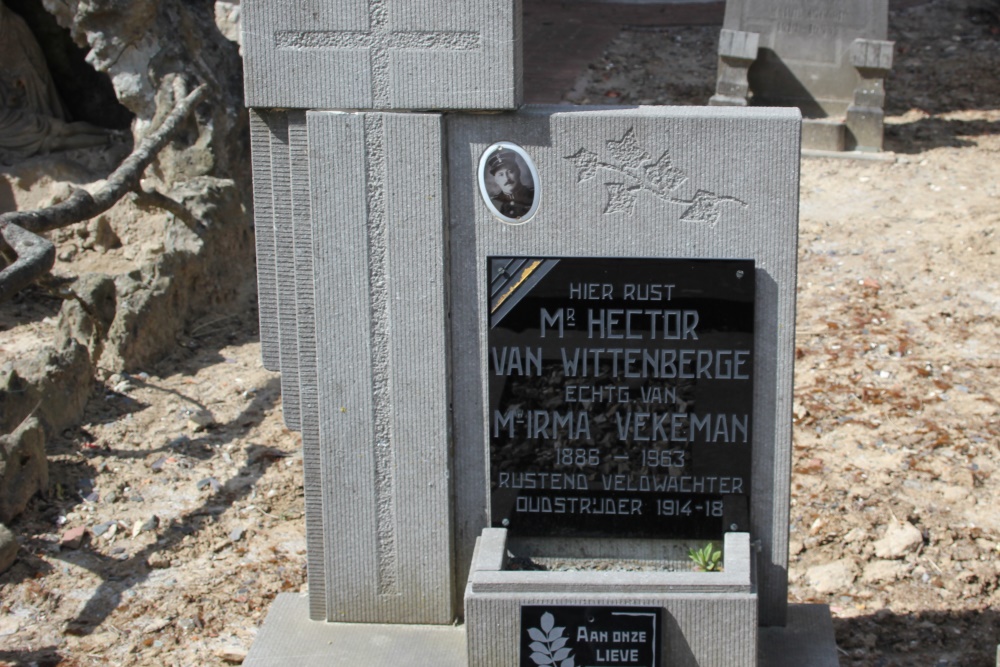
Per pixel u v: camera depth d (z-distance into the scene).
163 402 7.16
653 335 4.41
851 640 5.12
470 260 4.46
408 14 4.20
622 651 4.23
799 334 8.18
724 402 4.43
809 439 6.83
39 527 5.90
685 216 4.31
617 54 15.56
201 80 9.27
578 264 4.39
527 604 4.23
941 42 15.95
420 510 4.69
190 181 8.87
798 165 4.21
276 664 4.58
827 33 12.01
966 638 5.13
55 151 10.01
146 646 5.07
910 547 5.73
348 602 4.83
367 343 4.54
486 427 4.61
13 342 8.00
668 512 4.55
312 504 4.79
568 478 4.57
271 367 4.87
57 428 6.71
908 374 7.57
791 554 5.76
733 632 4.18
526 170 4.34
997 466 6.49
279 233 4.61
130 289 7.71
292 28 4.26
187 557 5.73
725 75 12.17
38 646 5.07
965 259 9.35
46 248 5.98
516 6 4.20
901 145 12.17
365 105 4.31
